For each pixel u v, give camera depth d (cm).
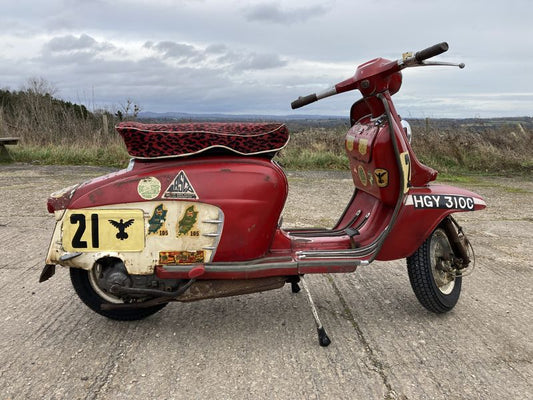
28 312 323
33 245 462
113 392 236
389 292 362
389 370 257
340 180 841
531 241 501
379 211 322
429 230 301
